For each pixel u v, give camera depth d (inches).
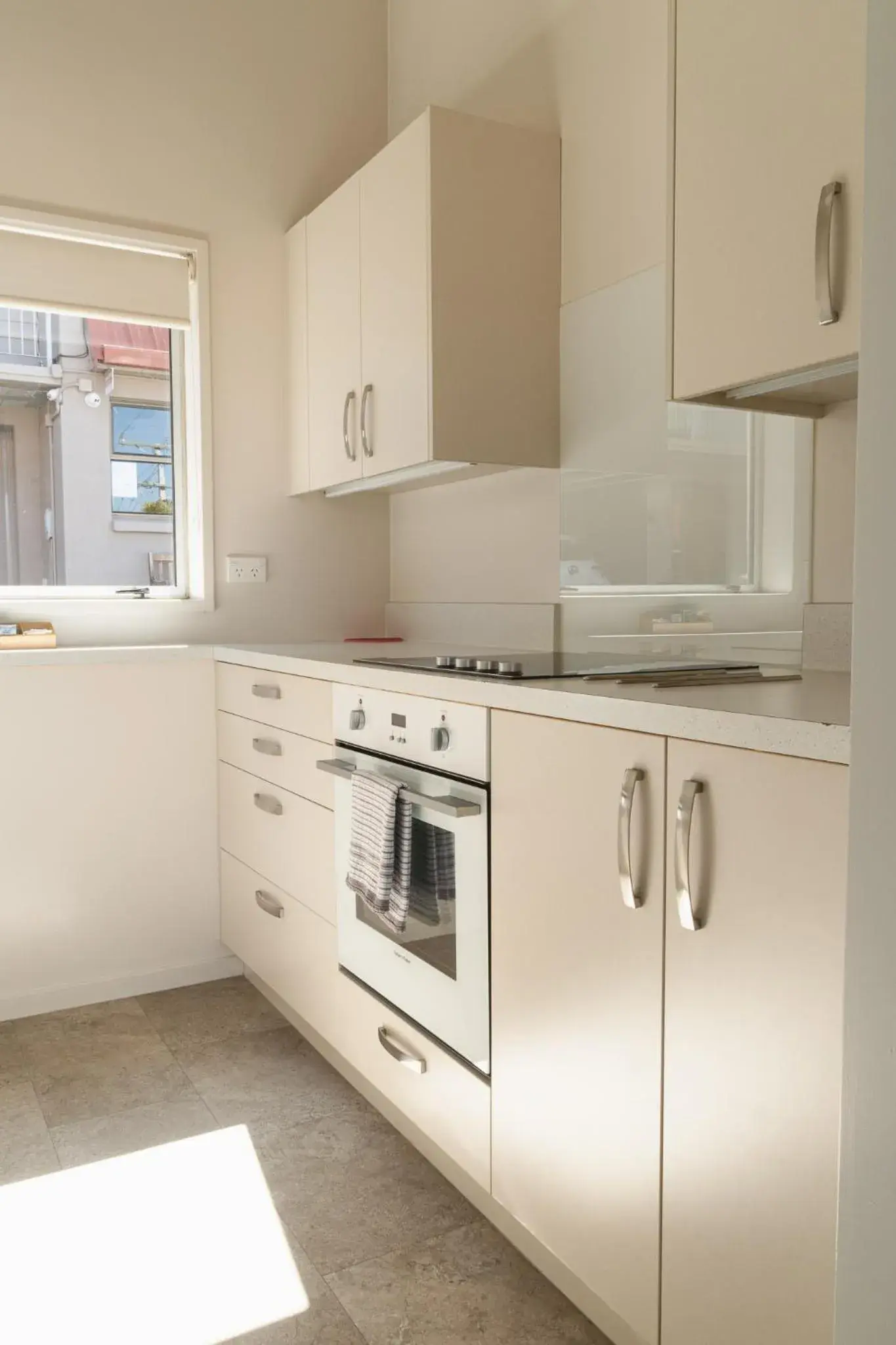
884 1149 26.8
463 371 94.6
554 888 59.1
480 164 94.5
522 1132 63.1
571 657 86.7
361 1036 85.0
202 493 124.8
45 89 113.0
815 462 70.8
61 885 111.1
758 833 44.8
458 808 66.3
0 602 115.6
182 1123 86.2
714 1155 47.8
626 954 53.4
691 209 60.6
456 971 69.7
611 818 54.2
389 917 74.2
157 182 119.5
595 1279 56.7
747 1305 46.0
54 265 115.8
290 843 98.5
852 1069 27.7
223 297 124.6
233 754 113.7
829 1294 41.8
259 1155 81.1
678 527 83.8
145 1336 60.7
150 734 115.1
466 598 118.0
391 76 132.0
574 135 96.1
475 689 66.2
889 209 26.0
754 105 56.2
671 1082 50.4
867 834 27.1
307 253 119.9
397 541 134.4
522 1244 68.1
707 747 47.5
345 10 129.6
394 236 98.8
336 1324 61.7
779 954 43.9
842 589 69.2
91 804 112.3
